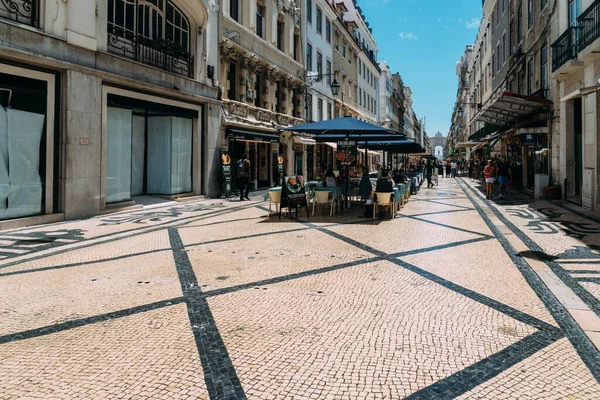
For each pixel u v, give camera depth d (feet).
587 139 36.68
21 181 29.60
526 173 63.93
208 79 51.24
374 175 69.51
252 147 65.10
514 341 10.87
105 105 35.96
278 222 32.09
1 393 8.48
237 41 57.77
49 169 31.35
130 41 39.40
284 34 75.15
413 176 63.05
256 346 10.62
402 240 24.52
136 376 9.14
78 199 33.37
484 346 10.58
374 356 10.05
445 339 11.01
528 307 13.39
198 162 50.34
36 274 17.70
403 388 8.60
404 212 37.78
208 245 23.48
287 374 9.20
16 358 10.07
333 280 16.44
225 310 13.24
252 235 26.50
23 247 23.12
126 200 40.37
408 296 14.51
